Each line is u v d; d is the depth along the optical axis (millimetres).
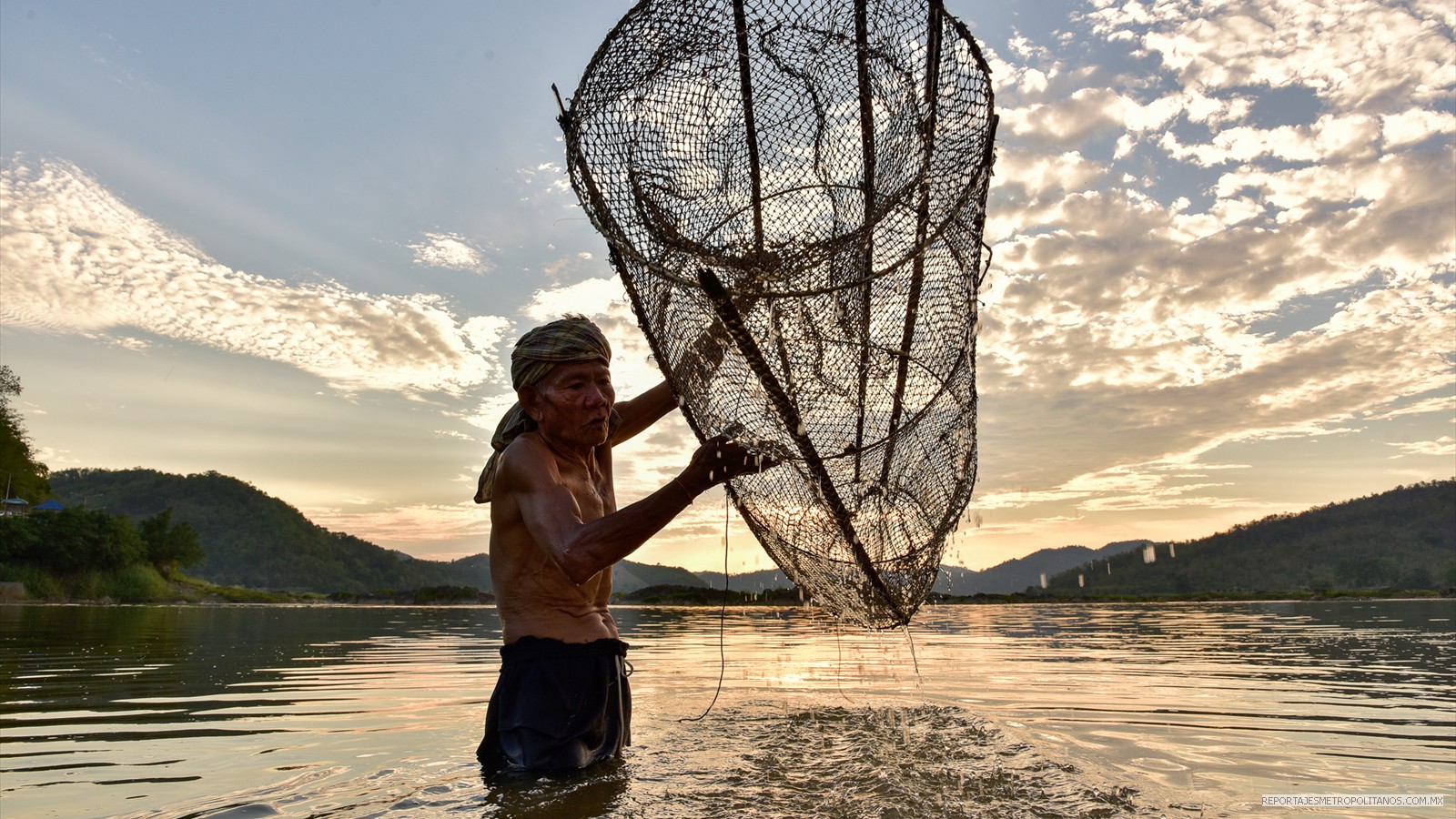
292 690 4559
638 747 2660
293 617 17156
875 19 2523
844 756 2502
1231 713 3578
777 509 2596
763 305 2373
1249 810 2045
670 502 2180
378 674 5367
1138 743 2887
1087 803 2021
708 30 2496
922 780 2203
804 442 2309
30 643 8445
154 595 52844
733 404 2369
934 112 2391
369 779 2336
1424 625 11500
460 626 12797
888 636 8906
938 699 3904
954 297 2453
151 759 2701
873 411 2520
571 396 2551
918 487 2504
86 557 52125
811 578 2727
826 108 2689
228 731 3230
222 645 8211
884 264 2529
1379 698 4070
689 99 2580
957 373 2420
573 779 2244
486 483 2777
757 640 8055
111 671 5641
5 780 2406
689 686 4359
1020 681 4637
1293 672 5238
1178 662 5848
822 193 2715
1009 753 2561
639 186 2404
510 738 2424
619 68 2410
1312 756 2719
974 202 2369
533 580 2533
